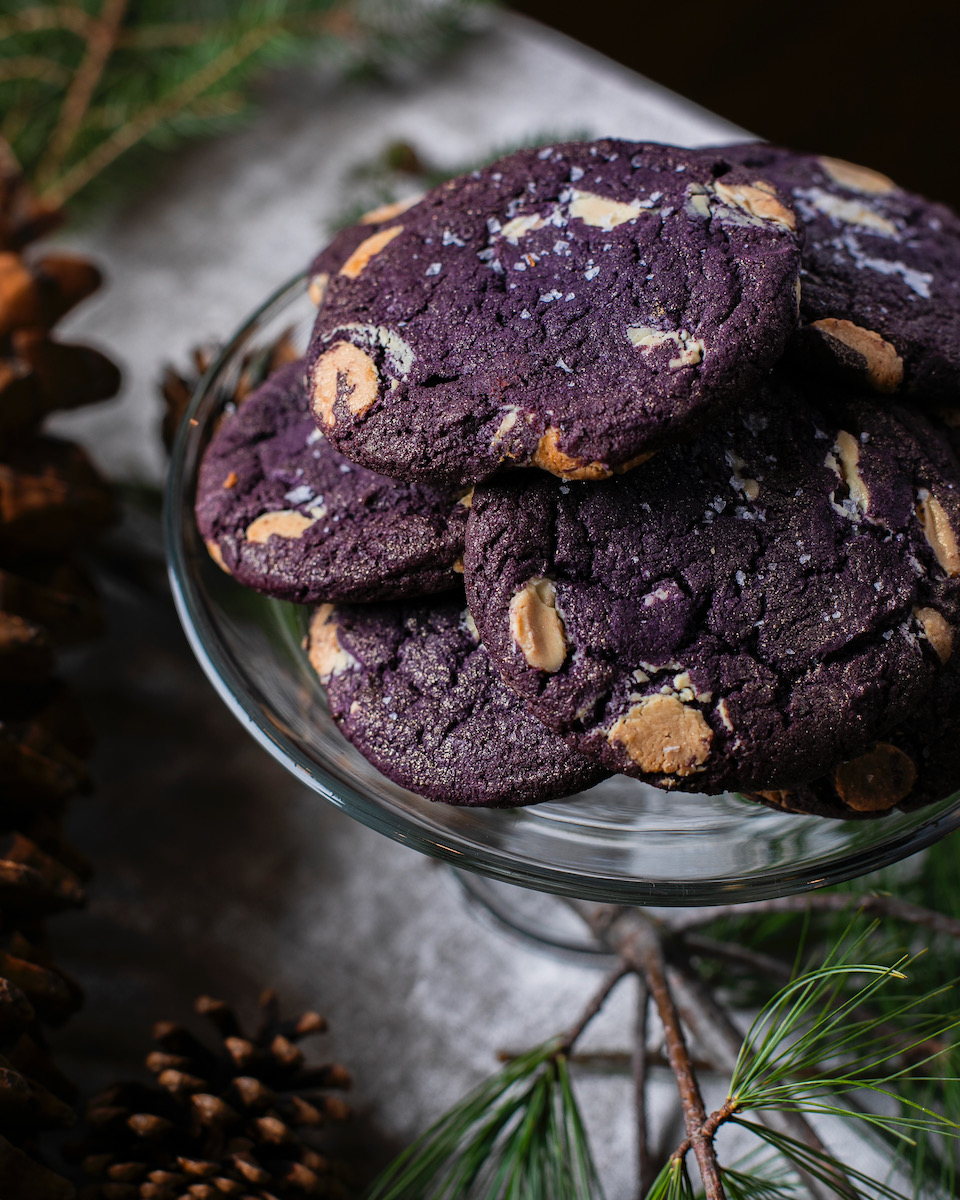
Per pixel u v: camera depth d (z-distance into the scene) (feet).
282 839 1.70
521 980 1.62
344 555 1.31
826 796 1.30
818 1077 1.30
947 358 1.30
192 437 1.49
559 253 1.28
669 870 1.33
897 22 2.82
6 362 1.61
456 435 1.22
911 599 1.25
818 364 1.29
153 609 1.85
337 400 1.26
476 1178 1.52
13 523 1.54
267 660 1.43
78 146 1.96
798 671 1.24
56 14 1.93
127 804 1.72
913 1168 1.46
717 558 1.25
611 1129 1.54
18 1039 1.36
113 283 2.04
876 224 1.40
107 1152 1.38
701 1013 1.48
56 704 1.57
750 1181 1.32
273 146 2.18
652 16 2.86
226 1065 1.45
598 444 1.20
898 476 1.28
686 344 1.22
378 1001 1.61
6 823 1.47
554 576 1.25
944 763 1.29
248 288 2.04
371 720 1.31
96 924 1.65
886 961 1.50
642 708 1.23
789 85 2.82
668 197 1.29
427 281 1.28
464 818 1.35
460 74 2.24
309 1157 1.40
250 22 1.96
